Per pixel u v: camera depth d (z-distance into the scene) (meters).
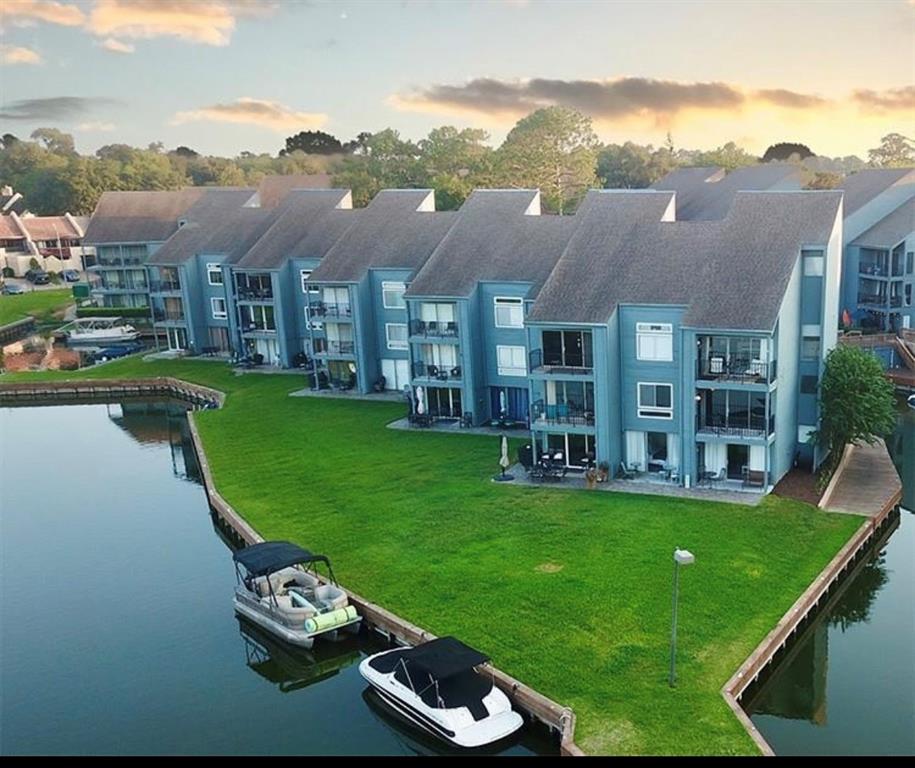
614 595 31.45
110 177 165.75
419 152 140.38
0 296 115.25
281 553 33.78
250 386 68.25
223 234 80.44
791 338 41.97
